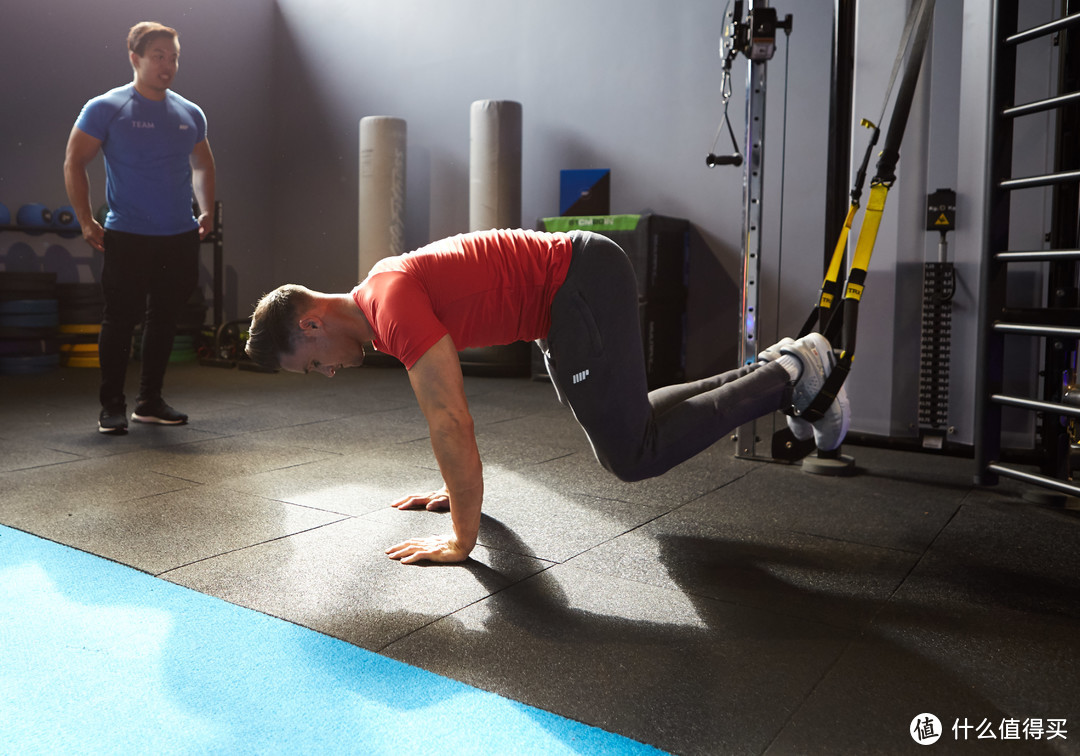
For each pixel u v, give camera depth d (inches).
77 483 99.0
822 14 182.4
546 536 80.4
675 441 70.9
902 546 78.4
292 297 62.8
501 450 121.3
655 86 207.8
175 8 248.1
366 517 86.0
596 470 108.7
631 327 66.5
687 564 73.0
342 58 259.6
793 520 86.6
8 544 76.4
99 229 127.0
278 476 103.7
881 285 118.6
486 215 212.7
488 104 209.5
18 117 219.6
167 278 131.3
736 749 44.2
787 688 50.8
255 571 69.9
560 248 65.9
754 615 61.9
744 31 110.5
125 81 241.6
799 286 191.0
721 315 202.5
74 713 47.2
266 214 278.2
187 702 48.6
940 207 111.9
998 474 89.3
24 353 207.9
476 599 64.3
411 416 149.6
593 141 217.6
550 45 221.8
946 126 112.0
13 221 220.1
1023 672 53.1
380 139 229.1
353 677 51.8
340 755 43.4
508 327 66.6
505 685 50.9
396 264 63.1
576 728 46.1
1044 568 72.7
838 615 62.1
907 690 50.6
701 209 203.9
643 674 52.4
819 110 184.7
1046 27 80.8
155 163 124.3
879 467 111.7
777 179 191.5
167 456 114.6
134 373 210.1
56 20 224.8
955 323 114.8
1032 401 84.4
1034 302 116.9
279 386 188.9
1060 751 44.1
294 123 272.2
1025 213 115.7
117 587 66.2
